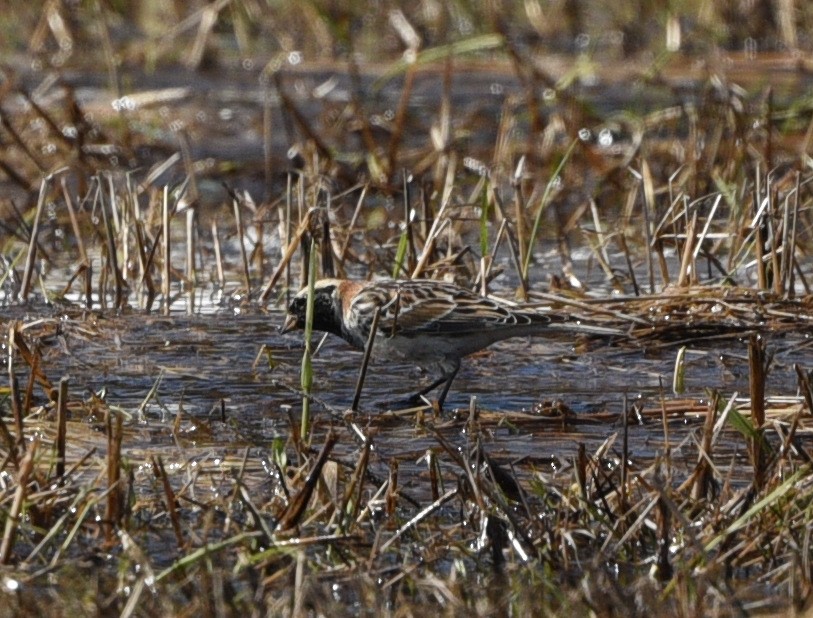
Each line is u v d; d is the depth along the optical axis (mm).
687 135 21125
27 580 8328
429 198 17000
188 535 8859
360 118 20266
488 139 21328
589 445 10578
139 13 27312
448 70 19781
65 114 21125
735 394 9781
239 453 10367
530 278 15508
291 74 24141
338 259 15055
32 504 8883
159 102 22141
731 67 23938
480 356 12992
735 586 8305
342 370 12625
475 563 8664
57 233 17453
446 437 10812
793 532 8641
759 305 13609
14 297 14938
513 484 9391
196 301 14938
